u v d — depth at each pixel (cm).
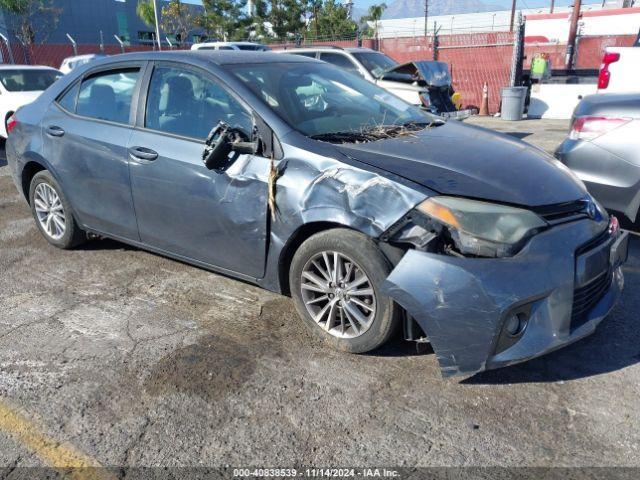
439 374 297
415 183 282
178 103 376
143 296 398
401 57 1806
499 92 1574
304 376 298
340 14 3019
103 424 265
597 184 461
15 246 506
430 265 264
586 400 274
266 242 331
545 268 265
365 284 300
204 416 269
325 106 372
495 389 284
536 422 259
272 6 2952
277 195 316
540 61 1574
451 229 267
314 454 244
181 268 447
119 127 402
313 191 303
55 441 255
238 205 334
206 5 3025
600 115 457
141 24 4372
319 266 315
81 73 451
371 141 333
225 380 296
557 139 1035
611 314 355
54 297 400
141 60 407
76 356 322
